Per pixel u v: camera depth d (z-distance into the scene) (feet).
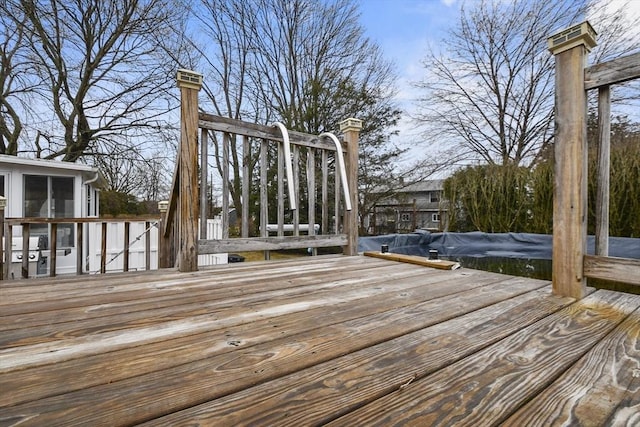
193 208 6.12
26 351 2.64
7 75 23.77
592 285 7.84
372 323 3.34
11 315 3.53
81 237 8.26
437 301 4.15
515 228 14.98
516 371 2.36
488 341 2.89
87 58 25.30
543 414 1.88
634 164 11.42
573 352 2.67
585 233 4.31
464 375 2.31
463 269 6.47
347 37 30.45
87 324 3.27
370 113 29.53
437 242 13.62
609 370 2.38
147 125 27.99
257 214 27.48
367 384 2.19
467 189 16.76
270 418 1.84
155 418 1.83
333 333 3.06
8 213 14.79
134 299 4.20
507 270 10.28
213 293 4.52
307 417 1.85
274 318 3.48
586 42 4.26
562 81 4.43
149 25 25.94
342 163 7.86
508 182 15.25
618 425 1.78
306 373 2.33
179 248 6.11
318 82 29.07
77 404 1.94
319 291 4.66
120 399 2.00
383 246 8.18
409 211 33.50
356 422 1.81
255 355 2.60
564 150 4.42
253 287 4.88
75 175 16.62
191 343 2.82
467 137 32.58
